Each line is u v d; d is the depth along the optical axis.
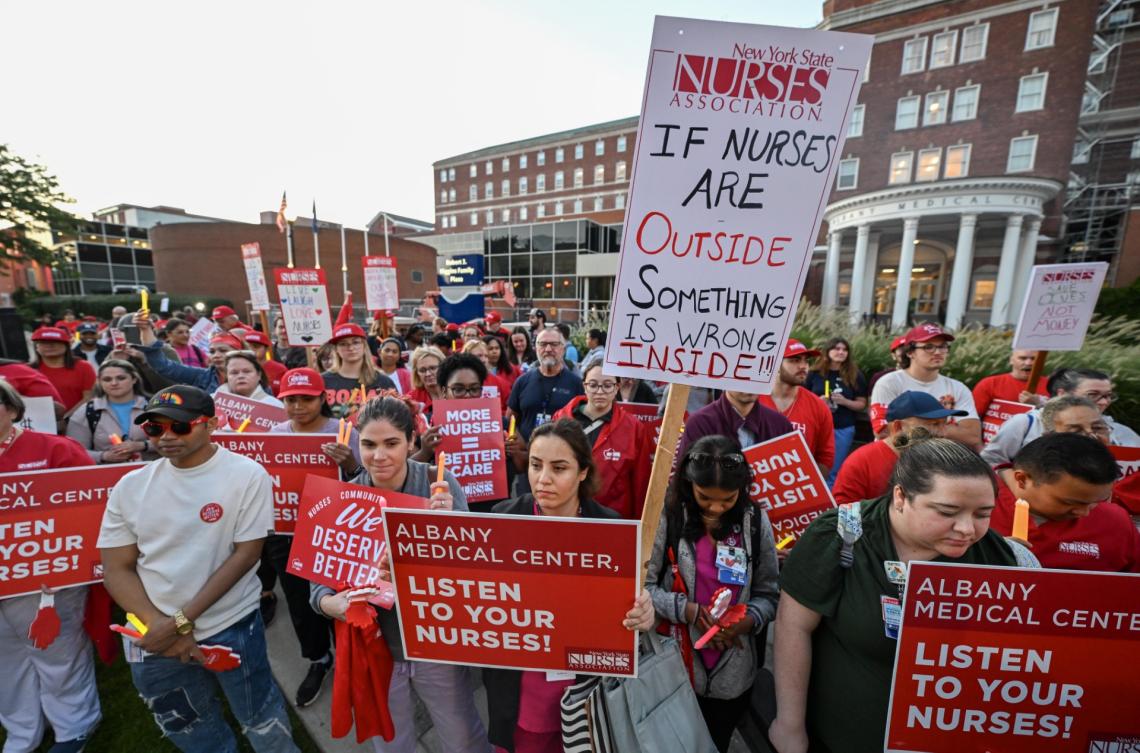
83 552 2.21
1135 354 5.48
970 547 1.41
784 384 3.40
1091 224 20.72
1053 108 19.30
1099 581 1.22
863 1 22.34
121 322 7.27
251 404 3.51
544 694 1.71
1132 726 1.25
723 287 1.47
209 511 1.84
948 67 20.73
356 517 1.98
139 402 3.47
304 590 2.61
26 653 2.27
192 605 1.78
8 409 2.22
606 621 1.49
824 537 1.45
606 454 2.94
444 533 1.51
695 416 3.00
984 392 4.20
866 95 22.38
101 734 2.49
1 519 2.06
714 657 1.87
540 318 11.70
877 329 7.98
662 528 1.96
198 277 29.89
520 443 3.34
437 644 1.61
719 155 1.41
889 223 19.67
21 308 28.86
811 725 1.53
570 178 42.53
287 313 4.83
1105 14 20.58
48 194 29.08
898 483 1.33
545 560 1.48
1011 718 1.30
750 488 1.96
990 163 20.47
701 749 1.59
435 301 13.59
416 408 3.47
